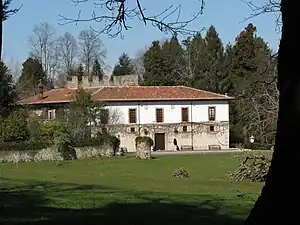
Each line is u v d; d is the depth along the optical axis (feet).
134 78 293.23
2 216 45.65
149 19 30.81
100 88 246.88
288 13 18.21
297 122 17.87
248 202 64.39
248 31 229.66
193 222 45.29
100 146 177.99
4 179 94.63
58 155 165.17
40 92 249.96
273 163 18.48
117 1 30.50
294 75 18.06
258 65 75.56
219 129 240.94
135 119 231.71
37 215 47.03
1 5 26.48
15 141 161.48
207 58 271.08
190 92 242.99
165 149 235.40
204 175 119.85
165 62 280.31
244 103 106.01
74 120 178.91
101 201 61.41
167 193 73.72
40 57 324.80
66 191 72.84
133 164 152.25
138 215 49.06
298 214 17.52
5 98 172.35
